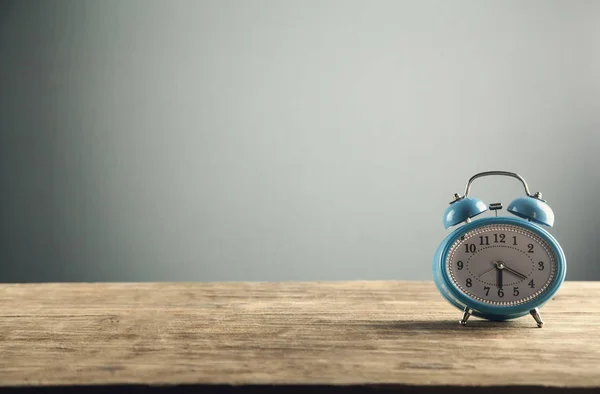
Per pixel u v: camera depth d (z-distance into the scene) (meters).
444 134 2.64
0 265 2.74
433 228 2.66
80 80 2.71
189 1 2.69
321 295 0.93
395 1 2.65
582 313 0.83
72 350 0.70
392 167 2.66
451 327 0.77
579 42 2.60
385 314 0.83
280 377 0.63
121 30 2.70
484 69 2.63
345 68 2.66
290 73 2.67
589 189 2.61
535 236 0.78
